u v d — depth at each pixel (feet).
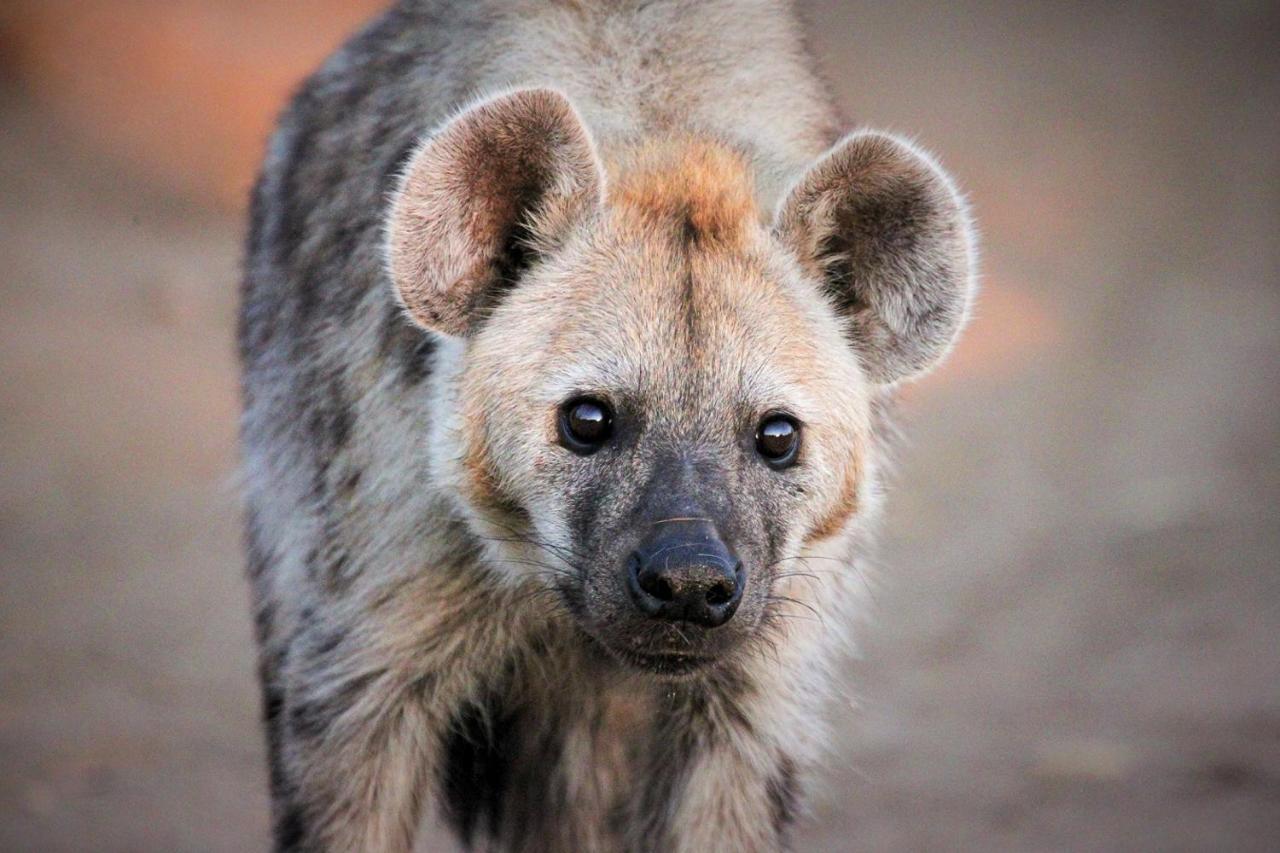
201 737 35.81
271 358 24.49
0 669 38.73
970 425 57.57
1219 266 77.46
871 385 21.36
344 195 23.40
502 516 20.18
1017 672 39.34
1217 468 52.85
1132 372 63.26
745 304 19.74
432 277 19.66
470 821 24.59
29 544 46.24
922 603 43.73
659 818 23.09
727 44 22.54
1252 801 32.12
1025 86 99.14
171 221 73.56
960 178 85.40
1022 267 76.02
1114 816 31.73
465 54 22.76
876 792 33.14
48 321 62.08
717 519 18.84
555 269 19.99
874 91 95.71
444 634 21.45
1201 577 44.29
